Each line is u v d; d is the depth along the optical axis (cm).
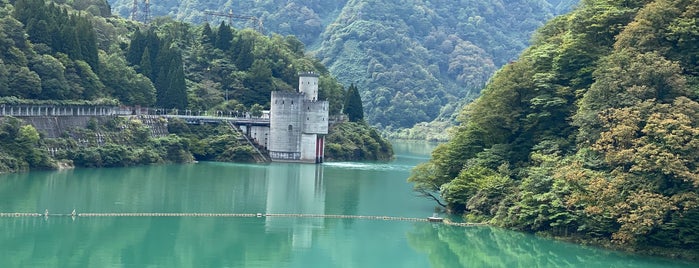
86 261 10488
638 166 11031
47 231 12038
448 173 15425
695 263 11006
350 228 13350
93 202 14700
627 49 12988
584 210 11619
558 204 12031
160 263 10594
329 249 11794
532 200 12675
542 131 14138
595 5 15262
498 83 14925
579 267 10981
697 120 11338
